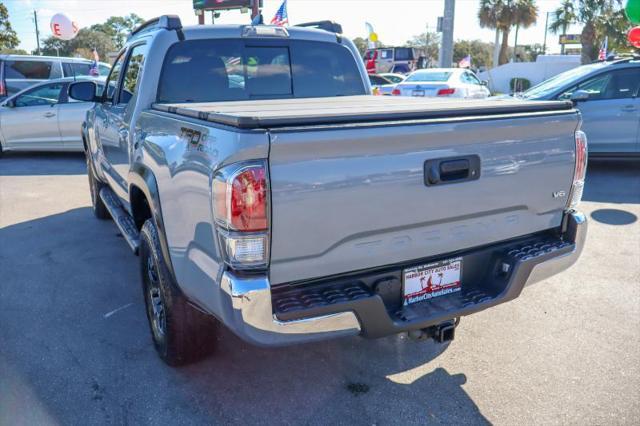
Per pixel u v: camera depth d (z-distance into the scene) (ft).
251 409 9.45
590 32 108.37
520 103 9.40
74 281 15.30
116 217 15.28
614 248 17.38
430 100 12.06
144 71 12.69
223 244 7.25
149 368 10.73
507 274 9.46
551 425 8.93
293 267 7.55
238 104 11.32
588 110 27.50
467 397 9.74
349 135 7.34
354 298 7.82
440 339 9.05
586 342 11.55
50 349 11.51
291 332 7.46
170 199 8.96
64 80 36.99
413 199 8.14
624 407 9.33
